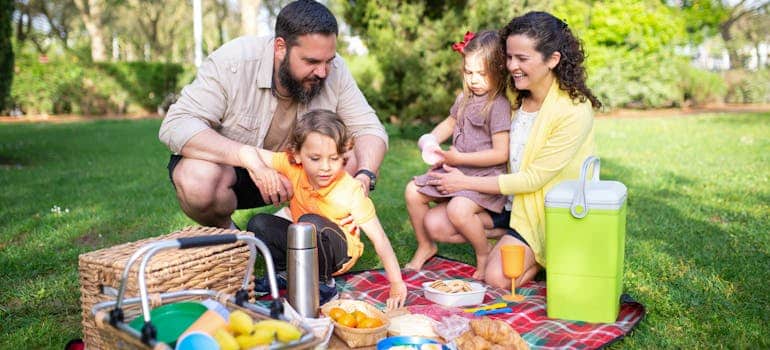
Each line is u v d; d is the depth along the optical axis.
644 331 2.64
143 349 1.88
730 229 4.24
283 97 3.30
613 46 14.27
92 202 5.62
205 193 3.21
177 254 2.35
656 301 2.96
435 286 3.02
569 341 2.48
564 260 2.74
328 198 2.91
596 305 2.71
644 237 4.08
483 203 3.36
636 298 3.00
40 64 17.16
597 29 13.84
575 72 3.13
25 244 4.18
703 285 3.13
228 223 3.53
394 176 6.80
